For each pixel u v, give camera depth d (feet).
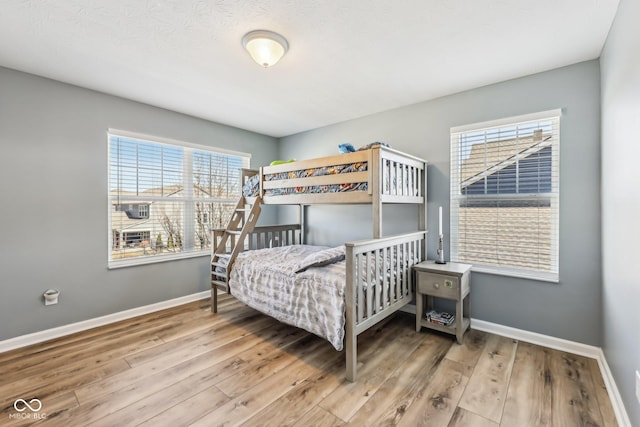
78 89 9.09
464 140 9.66
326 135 13.51
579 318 7.66
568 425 5.22
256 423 5.26
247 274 9.53
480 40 6.64
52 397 5.95
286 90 9.45
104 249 9.67
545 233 8.26
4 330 7.90
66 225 8.91
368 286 7.20
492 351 7.84
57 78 8.55
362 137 12.17
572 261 7.75
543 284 8.15
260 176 10.69
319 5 5.46
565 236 7.83
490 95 8.99
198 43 6.74
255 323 9.85
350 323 6.59
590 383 6.40
